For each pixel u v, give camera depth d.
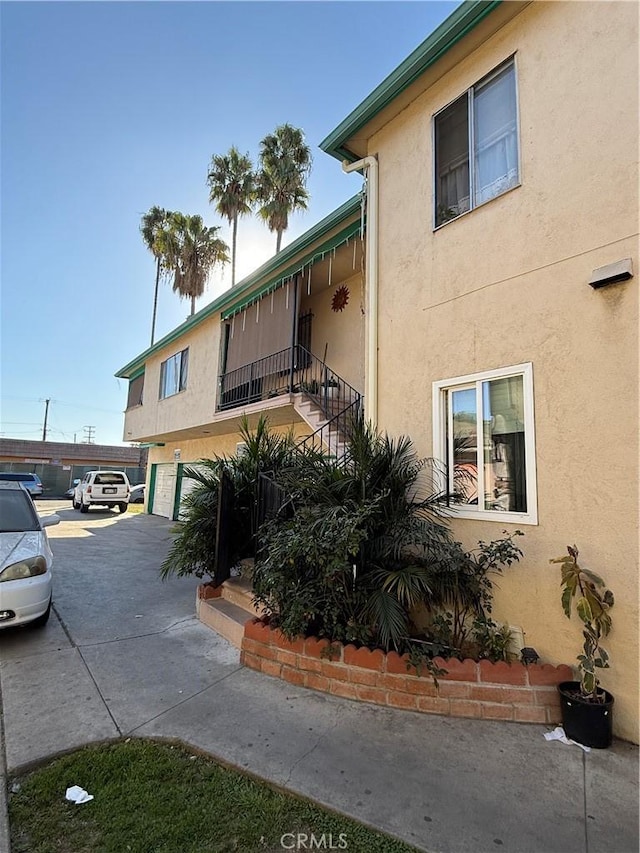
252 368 10.67
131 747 3.12
